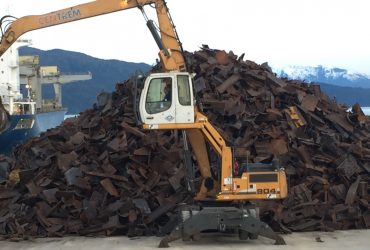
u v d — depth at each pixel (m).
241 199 10.03
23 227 11.32
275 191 10.05
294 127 13.57
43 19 11.70
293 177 12.41
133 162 12.44
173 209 11.28
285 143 12.87
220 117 13.43
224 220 9.75
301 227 11.19
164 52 10.87
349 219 11.57
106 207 11.46
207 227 9.72
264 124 13.48
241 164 10.84
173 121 9.89
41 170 13.04
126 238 10.76
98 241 10.44
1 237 11.01
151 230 11.11
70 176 12.18
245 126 13.17
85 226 11.34
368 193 12.24
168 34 10.91
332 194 11.99
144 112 9.87
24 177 12.86
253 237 10.34
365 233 11.01
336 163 12.60
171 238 9.69
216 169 10.38
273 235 9.82
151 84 9.94
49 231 11.15
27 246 10.12
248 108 13.96
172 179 11.80
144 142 12.69
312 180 12.08
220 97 13.95
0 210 12.22
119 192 11.93
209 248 9.49
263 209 11.07
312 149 13.17
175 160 12.45
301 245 9.73
